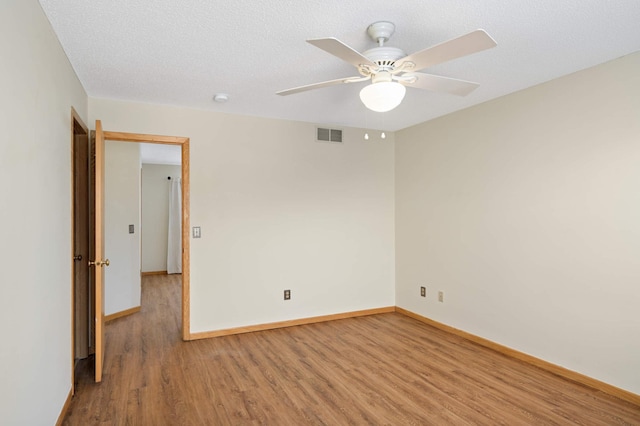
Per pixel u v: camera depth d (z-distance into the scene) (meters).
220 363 3.25
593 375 2.81
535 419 2.38
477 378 2.96
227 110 3.92
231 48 2.47
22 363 1.64
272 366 3.18
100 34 2.25
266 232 4.20
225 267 4.00
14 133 1.55
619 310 2.66
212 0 1.90
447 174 4.11
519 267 3.34
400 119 4.32
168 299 5.71
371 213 4.80
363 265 4.75
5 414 1.45
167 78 3.01
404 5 1.96
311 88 2.38
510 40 2.37
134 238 5.00
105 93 3.37
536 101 3.19
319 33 2.26
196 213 3.87
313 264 4.46
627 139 2.61
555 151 3.05
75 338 3.36
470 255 3.82
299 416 2.41
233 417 2.40
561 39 2.36
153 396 2.66
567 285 2.98
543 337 3.15
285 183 4.30
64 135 2.44
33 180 1.80
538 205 3.18
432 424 2.33
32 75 1.78
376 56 2.08
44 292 1.97
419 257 4.52
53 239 2.15
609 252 2.71
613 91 2.68
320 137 4.49
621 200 2.64
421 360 3.31
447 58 1.95
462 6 1.97
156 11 2.00
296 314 4.36
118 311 4.73
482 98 3.55
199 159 3.88
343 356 3.40
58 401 2.26
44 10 1.97
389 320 4.55
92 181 3.39
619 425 2.31
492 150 3.58
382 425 2.31
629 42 2.42
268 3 1.93
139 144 5.19
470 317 3.83
